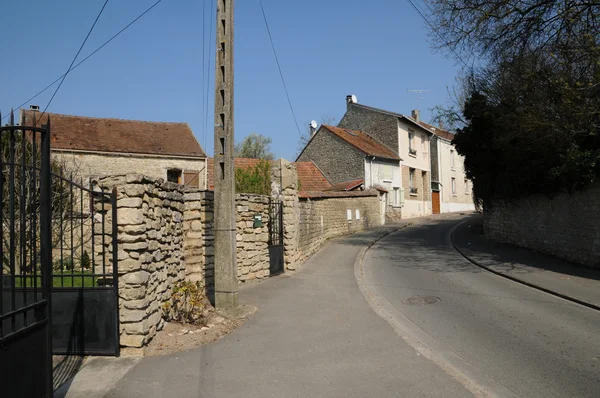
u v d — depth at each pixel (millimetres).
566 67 11445
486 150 17984
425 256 16328
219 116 8234
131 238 5848
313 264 14258
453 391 4688
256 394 4668
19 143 8203
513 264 13508
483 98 17609
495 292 10000
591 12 10727
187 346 6184
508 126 13953
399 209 33562
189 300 7215
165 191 7098
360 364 5520
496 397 4551
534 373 5188
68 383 4918
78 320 5816
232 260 8125
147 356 5797
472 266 13906
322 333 6879
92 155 19703
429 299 9414
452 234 23078
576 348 6066
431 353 5922
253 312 8109
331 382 4965
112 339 5770
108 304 5785
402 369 5336
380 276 12477
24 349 3666
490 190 19344
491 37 12672
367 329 7094
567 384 4848
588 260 12180
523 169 14477
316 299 9266
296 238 13594
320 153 33812
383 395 4613
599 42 10641
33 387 3779
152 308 6258
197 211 9000
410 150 36406
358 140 33406
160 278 6719
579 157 11477
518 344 6297
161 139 22422
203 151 22438
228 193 8164
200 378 5078
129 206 5867
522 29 12133
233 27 8359
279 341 6480
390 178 33094
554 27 11555
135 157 20531
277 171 12930
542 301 9047
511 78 14031
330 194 21594
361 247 18516
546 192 14055
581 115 10727
